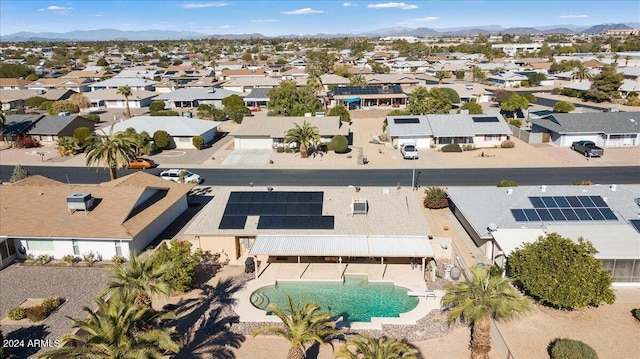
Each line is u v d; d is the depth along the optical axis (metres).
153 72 157.88
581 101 112.06
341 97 105.19
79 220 36.03
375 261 35.28
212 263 35.31
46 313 28.06
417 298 30.53
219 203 38.31
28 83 137.50
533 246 29.12
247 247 36.25
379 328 27.14
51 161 66.69
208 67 186.00
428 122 72.75
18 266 34.94
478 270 23.27
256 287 31.84
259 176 58.47
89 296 30.50
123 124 74.44
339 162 64.12
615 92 107.62
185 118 77.62
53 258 36.09
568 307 28.03
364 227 34.94
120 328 19.38
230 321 27.94
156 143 71.25
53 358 19.44
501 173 57.75
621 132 67.50
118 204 37.59
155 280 24.16
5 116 80.00
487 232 33.81
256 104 111.06
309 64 177.62
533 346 24.77
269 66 188.38
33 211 37.12
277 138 71.44
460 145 70.06
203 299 30.44
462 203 38.78
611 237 31.66
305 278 32.94
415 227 34.78
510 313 21.47
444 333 26.58
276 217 36.19
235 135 71.44
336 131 71.56
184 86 132.75
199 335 26.59
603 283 26.34
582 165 60.31
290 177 57.88
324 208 37.16
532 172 57.88
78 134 72.12
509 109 90.06
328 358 24.25
